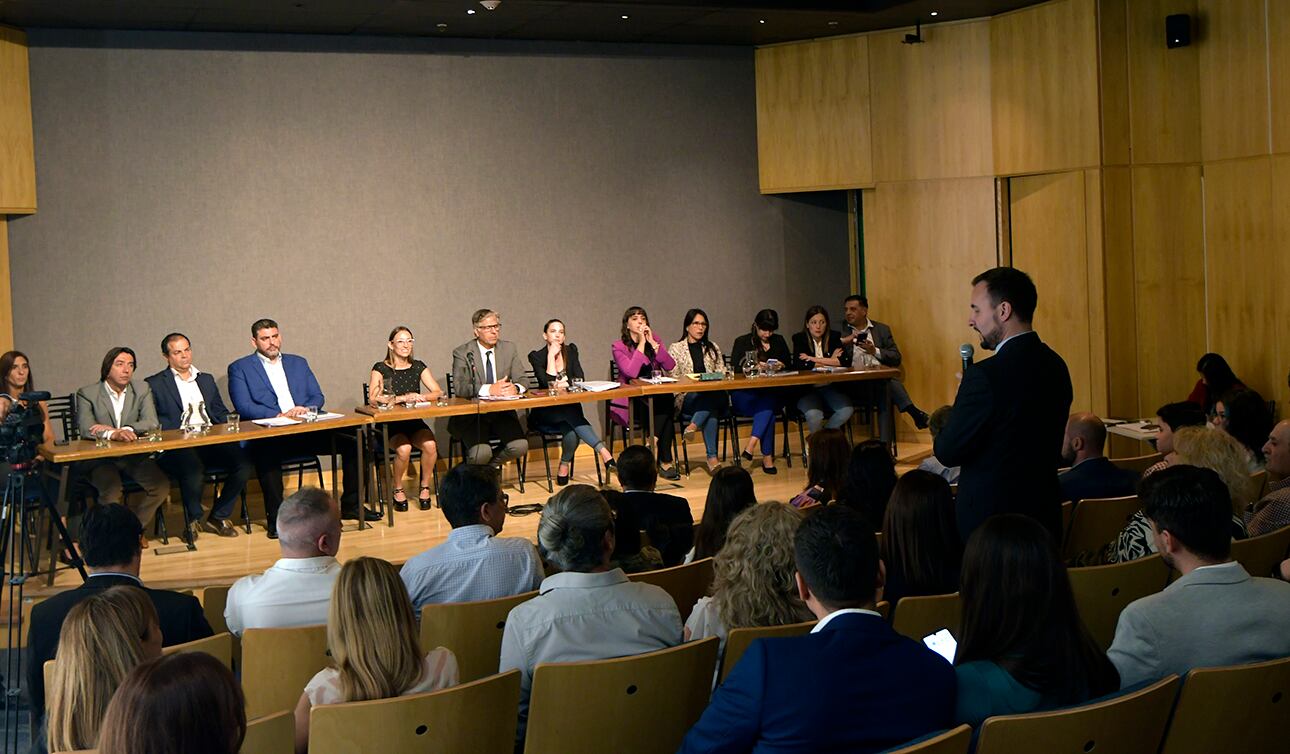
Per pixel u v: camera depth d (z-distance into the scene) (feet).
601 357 31.24
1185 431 12.94
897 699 6.54
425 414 23.81
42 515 19.57
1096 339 28.32
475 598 11.93
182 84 26.84
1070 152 28.45
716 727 6.53
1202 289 28.43
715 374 27.32
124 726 5.13
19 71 25.21
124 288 26.53
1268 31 26.11
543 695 8.67
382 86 28.63
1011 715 6.71
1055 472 11.63
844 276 33.83
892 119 31.37
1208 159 27.96
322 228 28.19
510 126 29.96
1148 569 11.21
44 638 10.61
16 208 25.05
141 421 22.62
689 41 31.32
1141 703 7.11
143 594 8.13
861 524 6.93
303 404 24.89
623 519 12.82
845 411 28.48
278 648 10.31
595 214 30.96
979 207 30.50
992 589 7.29
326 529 11.29
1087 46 27.86
